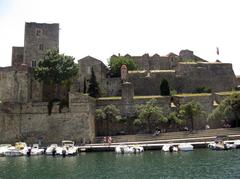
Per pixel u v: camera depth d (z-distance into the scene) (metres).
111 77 119.50
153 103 94.62
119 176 50.03
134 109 96.00
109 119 94.25
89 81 106.62
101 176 50.44
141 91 112.00
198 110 92.50
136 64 128.00
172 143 78.50
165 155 68.25
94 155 72.00
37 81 98.19
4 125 88.44
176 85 113.81
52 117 89.00
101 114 93.06
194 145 76.06
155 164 58.62
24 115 89.19
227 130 86.50
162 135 86.69
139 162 61.16
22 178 50.38
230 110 90.31
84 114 88.06
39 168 58.03
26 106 89.50
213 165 55.78
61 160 66.50
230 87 116.50
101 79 112.12
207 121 94.50
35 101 96.44
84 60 113.69
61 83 98.12
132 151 72.88
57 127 88.44
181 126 93.69
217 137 80.88
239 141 75.19
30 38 105.50
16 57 110.50
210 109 97.69
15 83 94.88
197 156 65.31
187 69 115.50
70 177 50.38
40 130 88.62
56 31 107.19
